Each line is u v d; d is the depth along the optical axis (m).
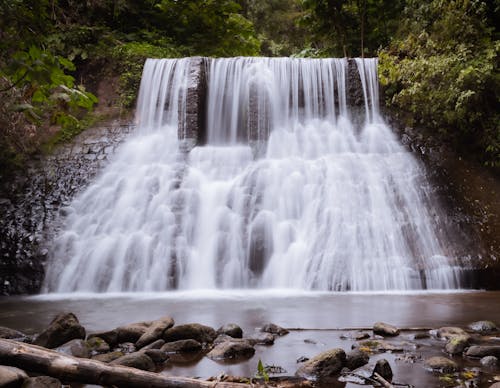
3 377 2.47
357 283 7.74
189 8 16.75
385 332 4.40
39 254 8.35
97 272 8.17
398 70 11.45
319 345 4.03
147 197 9.56
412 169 10.19
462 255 8.12
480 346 3.70
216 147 11.45
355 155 10.67
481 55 10.84
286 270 8.21
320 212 8.99
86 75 13.47
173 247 8.52
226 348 3.70
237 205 9.16
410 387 2.96
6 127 10.76
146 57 13.33
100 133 12.01
